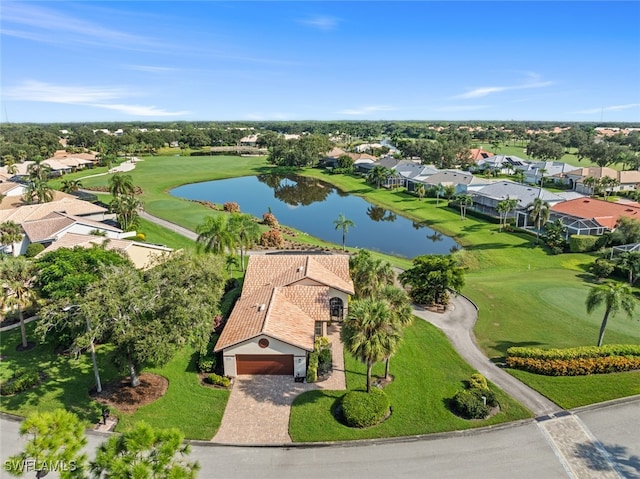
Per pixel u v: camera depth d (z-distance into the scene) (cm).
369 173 14288
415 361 3759
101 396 3234
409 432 2911
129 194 9375
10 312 4528
